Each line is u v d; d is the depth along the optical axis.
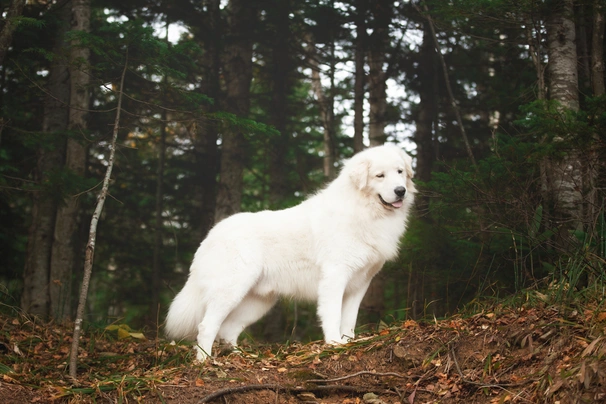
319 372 4.58
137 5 13.57
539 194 6.93
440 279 8.27
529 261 6.71
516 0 7.38
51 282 9.41
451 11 7.88
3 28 6.32
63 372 5.02
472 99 14.23
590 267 4.80
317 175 20.64
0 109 10.35
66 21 11.10
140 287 16.02
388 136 15.17
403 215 5.83
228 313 5.43
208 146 15.34
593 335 3.81
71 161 10.21
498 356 4.19
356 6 13.50
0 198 10.20
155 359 5.53
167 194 15.70
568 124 5.99
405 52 14.72
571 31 7.79
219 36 14.45
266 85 16.73
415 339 4.68
